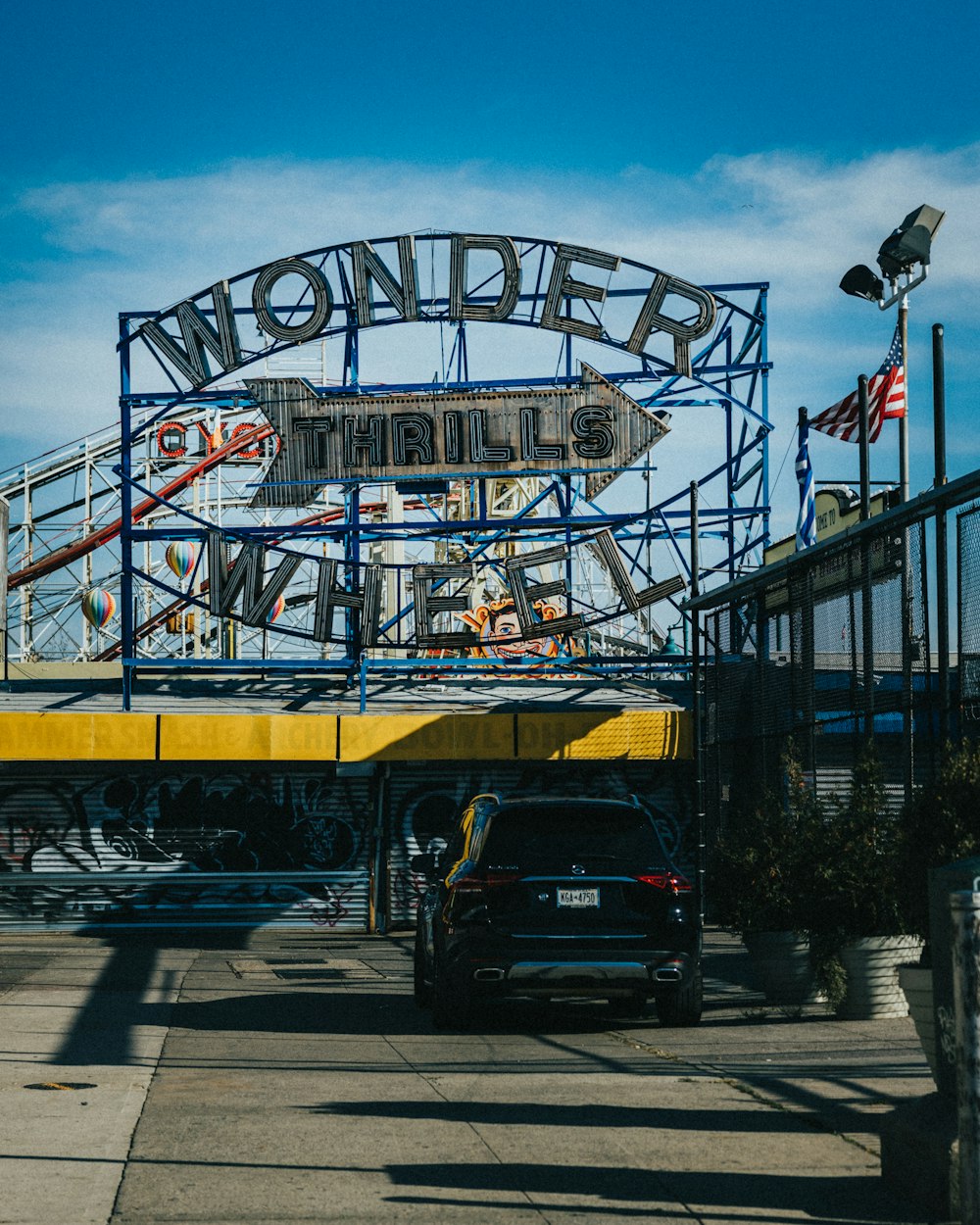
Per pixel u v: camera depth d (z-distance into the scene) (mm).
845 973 11922
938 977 6105
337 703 26344
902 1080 8672
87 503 52281
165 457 50625
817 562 16844
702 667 24688
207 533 25906
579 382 26609
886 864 11953
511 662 28578
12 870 23844
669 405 27312
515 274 26391
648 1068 9422
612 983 11453
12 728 23078
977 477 11898
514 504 46344
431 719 23891
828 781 16031
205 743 23469
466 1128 7402
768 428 26500
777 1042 10680
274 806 24562
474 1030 11945
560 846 11719
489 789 24906
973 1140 5016
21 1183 6230
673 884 11688
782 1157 6660
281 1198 5984
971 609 12688
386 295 26547
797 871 12234
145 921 24094
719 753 21641
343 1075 9250
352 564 25859
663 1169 6457
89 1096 8422
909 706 13953
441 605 25469
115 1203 5883
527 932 11438
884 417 23828
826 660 17000
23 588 51031
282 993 14977
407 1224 5590
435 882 13352
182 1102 8203
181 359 26578
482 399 26531
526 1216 5695
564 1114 7762
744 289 27219
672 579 25406
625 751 24172
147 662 25234
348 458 26531
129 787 24250
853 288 20656
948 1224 5539
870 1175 6309
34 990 14969
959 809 8953
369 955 20062
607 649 37375
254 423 50531
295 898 24422
